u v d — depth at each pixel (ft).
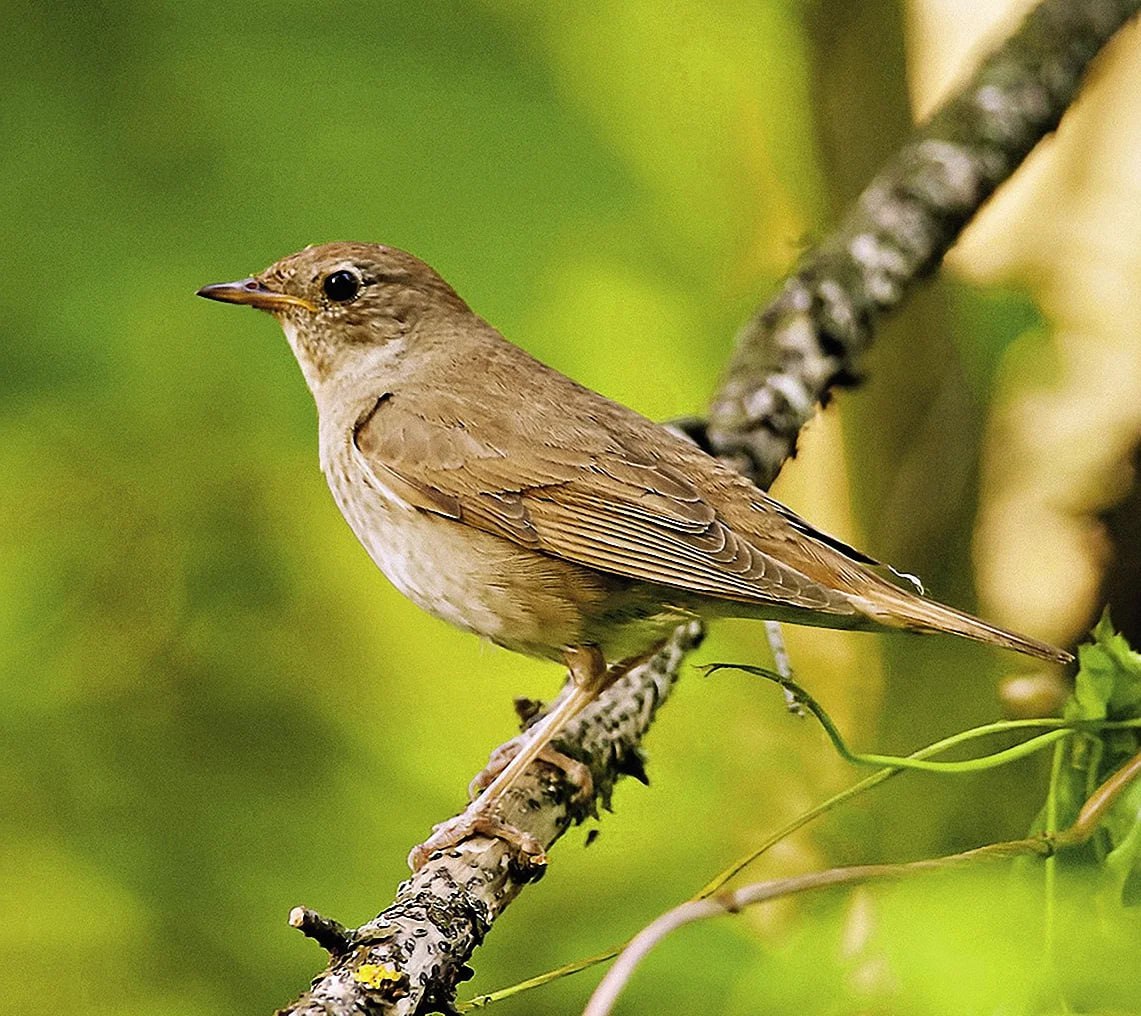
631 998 30.83
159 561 38.14
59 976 34.68
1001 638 25.40
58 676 37.70
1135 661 24.22
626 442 29.45
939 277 39.75
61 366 34.99
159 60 34.86
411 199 34.73
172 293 34.60
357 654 38.42
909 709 38.60
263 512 38.40
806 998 25.38
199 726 37.73
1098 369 40.93
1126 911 22.71
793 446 33.19
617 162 35.65
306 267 31.91
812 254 36.17
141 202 34.78
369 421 30.60
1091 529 39.83
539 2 36.06
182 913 35.22
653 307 37.06
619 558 28.22
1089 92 43.37
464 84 35.24
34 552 37.76
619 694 30.09
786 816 34.37
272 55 34.91
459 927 23.39
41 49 35.04
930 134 37.86
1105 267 41.93
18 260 34.53
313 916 21.85
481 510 29.17
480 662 38.19
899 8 41.86
